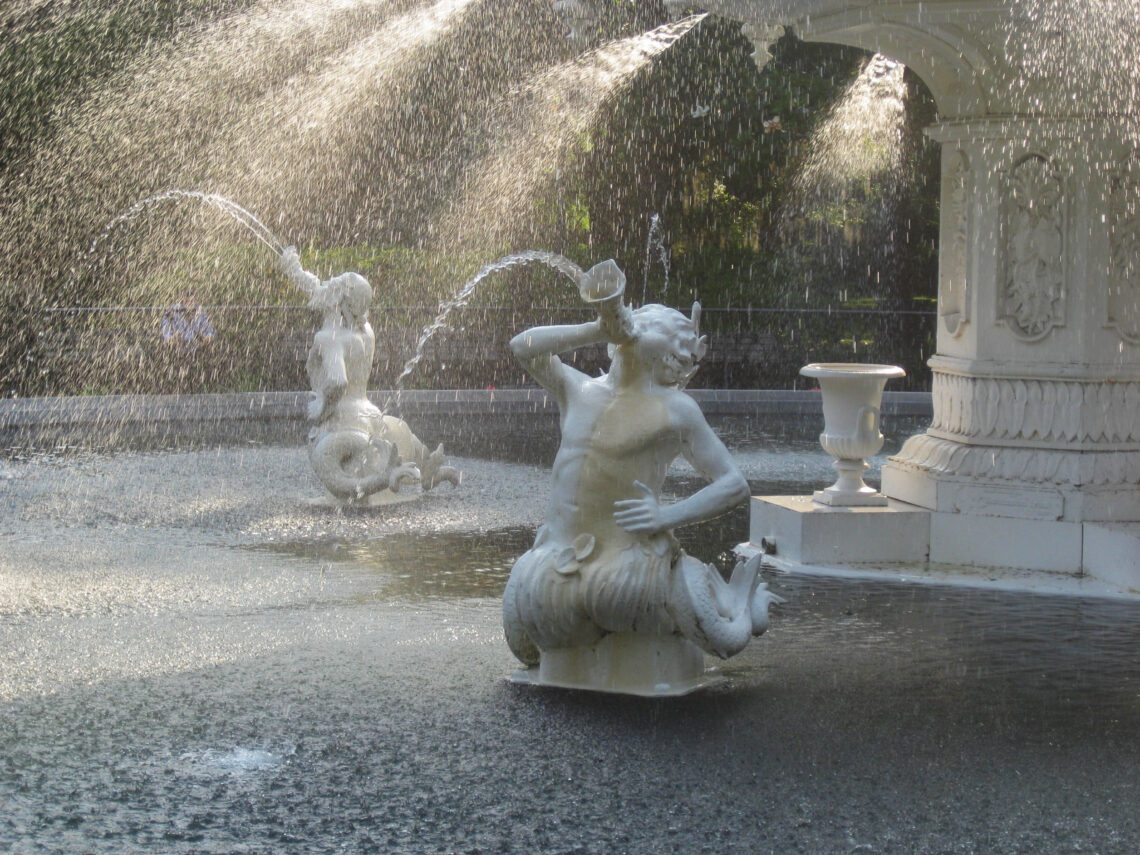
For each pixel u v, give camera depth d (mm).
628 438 4891
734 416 15859
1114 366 7391
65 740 4551
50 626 6035
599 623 5004
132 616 6234
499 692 5086
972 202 7586
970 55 7379
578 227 21781
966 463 7566
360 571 7242
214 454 11891
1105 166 7301
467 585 6938
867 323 20047
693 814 3943
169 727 4680
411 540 8109
